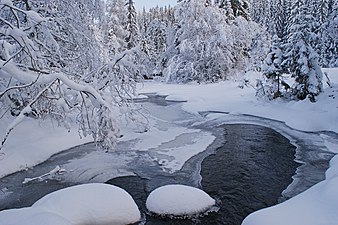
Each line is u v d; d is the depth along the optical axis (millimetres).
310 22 18750
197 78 37344
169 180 9508
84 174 9914
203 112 21000
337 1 20547
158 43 59375
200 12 36000
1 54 8211
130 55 9336
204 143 13523
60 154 11844
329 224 4992
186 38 37000
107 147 9156
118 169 10375
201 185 9117
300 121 16328
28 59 8305
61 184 9172
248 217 6055
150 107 23172
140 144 13242
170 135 14875
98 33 12836
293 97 20344
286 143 13430
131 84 9711
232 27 37031
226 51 35875
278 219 5582
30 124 12922
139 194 8508
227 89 28156
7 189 8805
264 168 10461
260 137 14477
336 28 19922
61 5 10555
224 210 7473
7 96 10469
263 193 8500
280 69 20281
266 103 20875
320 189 6977
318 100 18438
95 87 9023
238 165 10789
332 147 12625
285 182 9242
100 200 6516
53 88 9914
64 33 10945
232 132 15492
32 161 10750
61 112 9516
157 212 7102
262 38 35562
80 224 6047
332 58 34344
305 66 18516
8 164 10070
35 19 7777
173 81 39500
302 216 5605
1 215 5621
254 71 32344
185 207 7117
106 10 12547
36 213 5543
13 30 7320
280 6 49438
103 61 12070
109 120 8586
